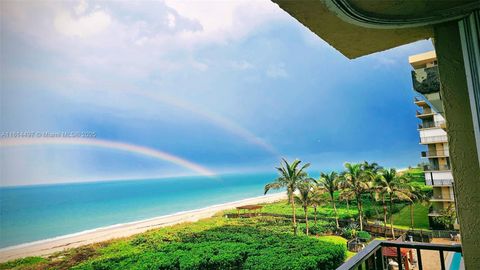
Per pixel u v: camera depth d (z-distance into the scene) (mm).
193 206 90938
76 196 108812
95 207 92625
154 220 67500
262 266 19266
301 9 1879
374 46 2461
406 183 31406
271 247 24000
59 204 96562
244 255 23031
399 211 40938
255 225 40406
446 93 1984
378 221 37688
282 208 57219
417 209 39969
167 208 89062
